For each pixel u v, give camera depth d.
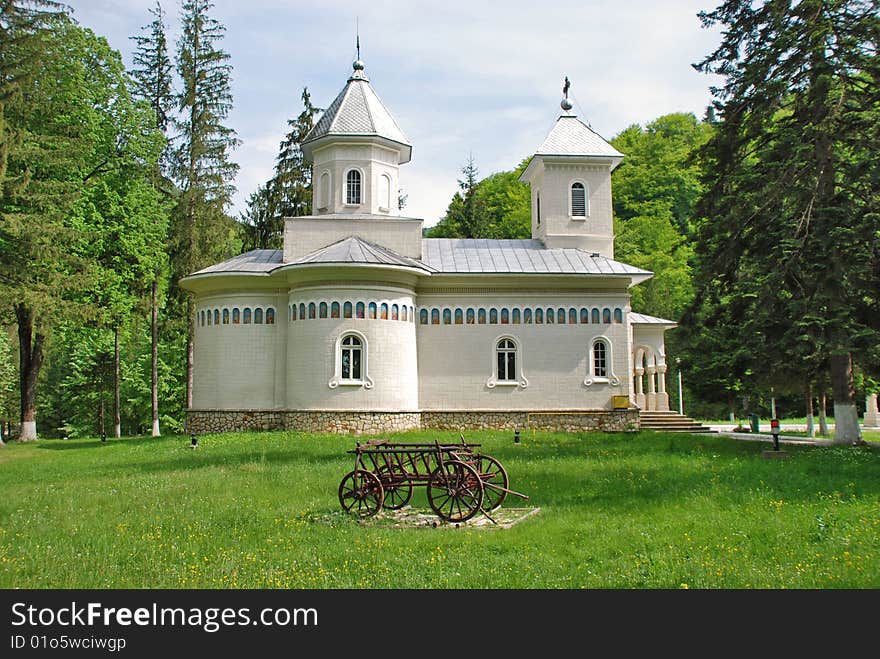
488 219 65.12
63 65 33.16
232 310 31.91
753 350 27.97
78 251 33.56
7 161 28.97
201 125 40.38
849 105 25.55
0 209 30.91
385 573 9.89
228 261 33.06
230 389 31.59
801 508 13.71
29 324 35.88
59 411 65.12
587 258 34.09
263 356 31.67
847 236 23.52
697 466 19.56
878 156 23.80
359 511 13.74
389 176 35.62
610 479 17.48
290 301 30.88
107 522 13.30
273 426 31.05
